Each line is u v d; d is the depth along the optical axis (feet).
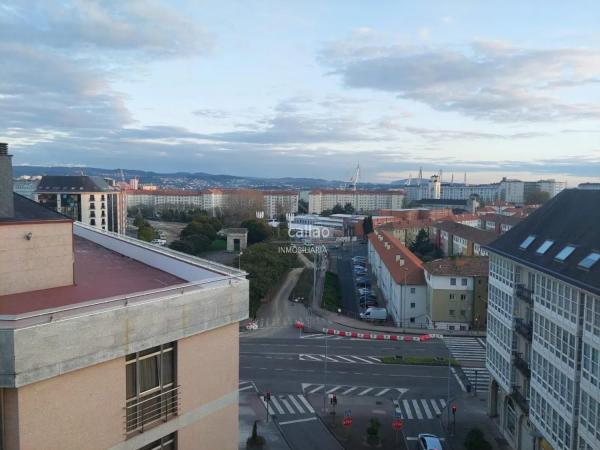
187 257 58.23
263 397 139.74
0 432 32.78
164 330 41.45
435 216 644.27
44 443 34.19
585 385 80.28
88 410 36.81
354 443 116.26
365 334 194.29
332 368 161.79
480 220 513.86
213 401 47.16
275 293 268.00
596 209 97.35
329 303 247.29
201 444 46.21
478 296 205.16
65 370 34.53
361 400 139.03
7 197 45.98
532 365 100.27
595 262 81.66
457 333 200.13
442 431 122.62
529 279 107.65
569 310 85.15
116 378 38.65
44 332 33.22
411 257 249.55
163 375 42.78
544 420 94.58
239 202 605.31
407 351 179.22
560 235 101.40
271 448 113.50
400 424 116.88
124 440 39.42
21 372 32.07
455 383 151.33
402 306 216.33
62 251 49.08
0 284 44.45
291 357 171.63
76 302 44.09
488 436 120.37
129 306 38.73
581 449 81.35
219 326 46.83
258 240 421.18
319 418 128.26
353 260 391.45
